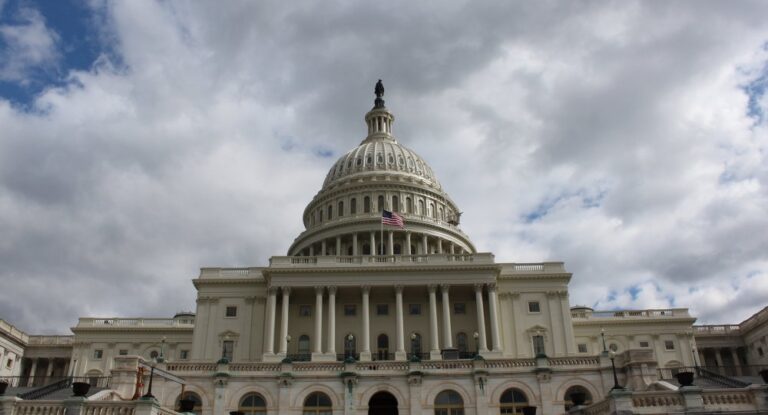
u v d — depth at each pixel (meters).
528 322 71.38
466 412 42.66
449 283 70.88
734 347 85.75
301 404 42.97
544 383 43.03
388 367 44.34
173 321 86.81
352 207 99.19
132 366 41.41
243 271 75.06
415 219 92.50
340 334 70.56
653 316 82.81
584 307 96.12
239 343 70.50
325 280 70.88
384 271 71.19
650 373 41.50
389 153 107.81
